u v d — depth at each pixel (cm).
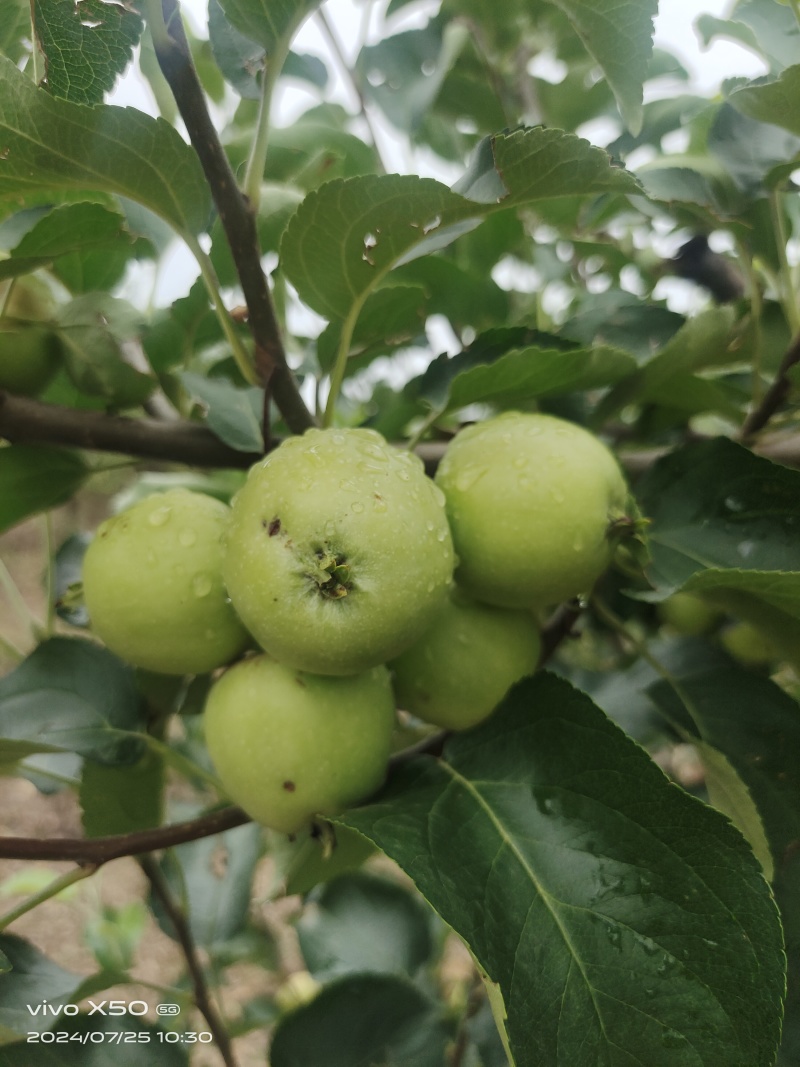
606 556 17
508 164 15
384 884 35
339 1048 26
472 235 30
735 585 16
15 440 20
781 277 22
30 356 21
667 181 22
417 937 34
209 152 15
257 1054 56
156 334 25
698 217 24
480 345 24
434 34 36
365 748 16
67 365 21
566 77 37
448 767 16
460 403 20
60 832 81
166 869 34
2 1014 21
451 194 15
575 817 14
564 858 14
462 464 17
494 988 12
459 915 13
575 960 13
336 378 19
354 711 16
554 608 26
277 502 14
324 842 16
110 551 17
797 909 18
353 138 30
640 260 35
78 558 27
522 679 16
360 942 34
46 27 15
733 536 19
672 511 19
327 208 16
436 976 41
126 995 53
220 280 25
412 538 14
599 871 13
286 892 25
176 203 17
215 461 21
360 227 16
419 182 15
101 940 53
